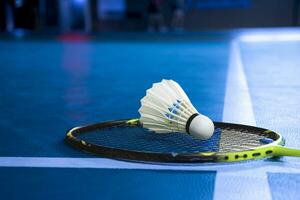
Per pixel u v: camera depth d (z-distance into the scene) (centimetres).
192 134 73
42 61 249
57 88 144
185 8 721
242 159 69
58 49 344
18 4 692
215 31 640
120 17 738
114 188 64
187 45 363
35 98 125
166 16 725
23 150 79
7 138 86
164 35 543
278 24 708
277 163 71
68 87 146
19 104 116
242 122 96
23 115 104
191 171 69
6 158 75
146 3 727
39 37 527
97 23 746
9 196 63
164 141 77
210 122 73
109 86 148
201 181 66
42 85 152
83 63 235
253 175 67
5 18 695
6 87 148
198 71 191
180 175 67
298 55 266
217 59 243
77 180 67
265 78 164
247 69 196
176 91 75
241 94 128
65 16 749
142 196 62
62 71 198
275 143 72
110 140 78
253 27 713
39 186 65
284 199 61
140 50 322
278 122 96
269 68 199
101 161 72
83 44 396
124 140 78
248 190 63
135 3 730
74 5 756
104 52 311
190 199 61
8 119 100
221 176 67
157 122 75
